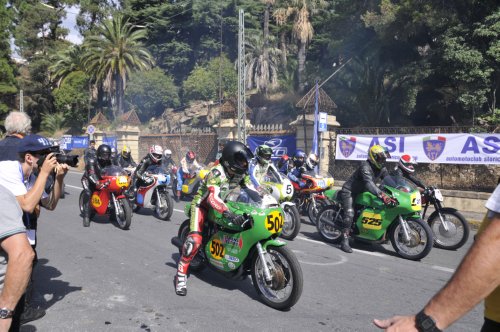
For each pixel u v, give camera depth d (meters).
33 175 4.08
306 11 32.97
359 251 7.61
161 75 41.38
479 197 11.70
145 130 40.69
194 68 43.59
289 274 4.78
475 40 17.44
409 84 21.83
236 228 4.98
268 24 40.69
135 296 5.09
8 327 2.51
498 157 11.41
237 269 5.07
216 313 4.63
